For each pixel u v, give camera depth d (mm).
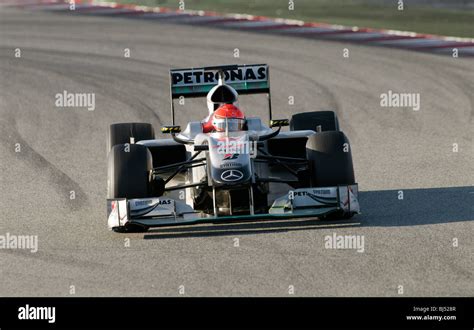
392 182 42375
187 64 78750
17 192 43188
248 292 27406
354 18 97875
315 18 98500
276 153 39344
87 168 47781
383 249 30953
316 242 32062
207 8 107438
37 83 72938
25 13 109438
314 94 66688
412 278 27922
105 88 70625
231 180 33219
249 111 62250
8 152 51875
